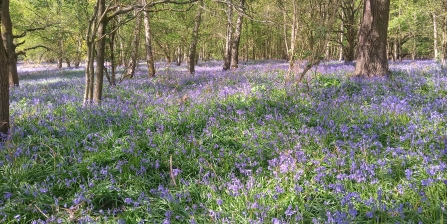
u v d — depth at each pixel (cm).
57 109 857
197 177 507
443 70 1235
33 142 620
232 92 947
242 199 418
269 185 457
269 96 888
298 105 807
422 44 4438
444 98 793
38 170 513
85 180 500
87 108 842
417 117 671
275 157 541
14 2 2094
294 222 365
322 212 394
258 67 2131
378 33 1202
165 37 2180
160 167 544
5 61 647
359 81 1090
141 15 1777
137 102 923
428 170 441
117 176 494
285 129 669
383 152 538
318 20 1194
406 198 411
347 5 2642
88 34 925
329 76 1209
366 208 396
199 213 405
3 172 491
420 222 338
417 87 943
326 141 605
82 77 2098
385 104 762
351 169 470
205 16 2423
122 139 622
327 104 818
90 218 393
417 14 2348
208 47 4466
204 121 721
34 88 1445
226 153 572
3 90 643
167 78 1571
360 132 635
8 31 1578
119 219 387
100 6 960
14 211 412
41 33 2244
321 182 451
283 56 5131
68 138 632
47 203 436
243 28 3750
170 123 705
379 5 1188
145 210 420
